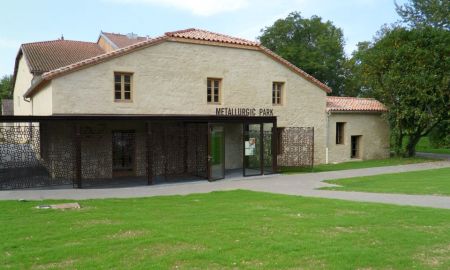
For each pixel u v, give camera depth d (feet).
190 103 68.59
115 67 61.46
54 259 22.04
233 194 46.73
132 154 64.80
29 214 33.71
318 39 171.22
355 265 21.20
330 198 42.93
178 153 67.67
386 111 93.20
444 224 30.07
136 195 46.47
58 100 57.16
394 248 24.09
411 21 162.71
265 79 77.25
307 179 61.26
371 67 93.81
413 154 100.01
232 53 73.20
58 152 58.54
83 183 56.44
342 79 177.88
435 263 21.75
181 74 67.56
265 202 40.50
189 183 57.72
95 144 61.16
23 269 20.67
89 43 113.91
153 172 65.72
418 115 87.15
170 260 21.70
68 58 94.32
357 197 43.70
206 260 21.85
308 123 83.30
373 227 29.07
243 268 20.70
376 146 94.94
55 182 55.88
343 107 88.69
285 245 24.31
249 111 75.31
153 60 64.80
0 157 60.49
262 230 28.02
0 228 28.58
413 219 31.58
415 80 86.22
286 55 162.09
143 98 64.03
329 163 86.38
